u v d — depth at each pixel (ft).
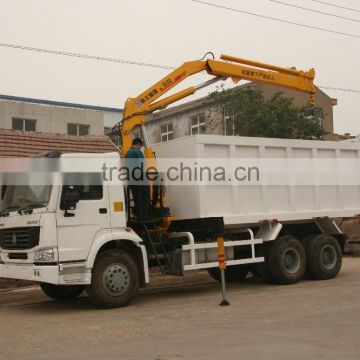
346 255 64.85
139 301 36.58
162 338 24.08
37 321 30.32
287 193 41.93
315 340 22.44
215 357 20.35
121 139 40.06
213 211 37.50
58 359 21.21
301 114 86.07
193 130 114.93
